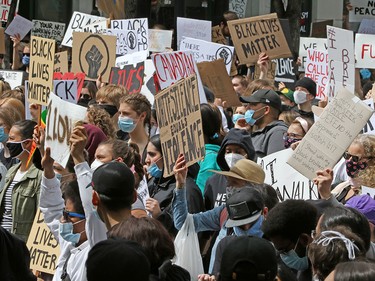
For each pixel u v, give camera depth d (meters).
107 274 5.27
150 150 9.67
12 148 10.55
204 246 9.30
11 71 18.20
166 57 12.20
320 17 29.38
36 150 10.46
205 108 10.31
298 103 13.92
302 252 7.13
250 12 29.95
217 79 14.02
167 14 23.61
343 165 10.76
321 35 21.62
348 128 8.89
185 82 8.92
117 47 17.02
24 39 23.75
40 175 10.45
